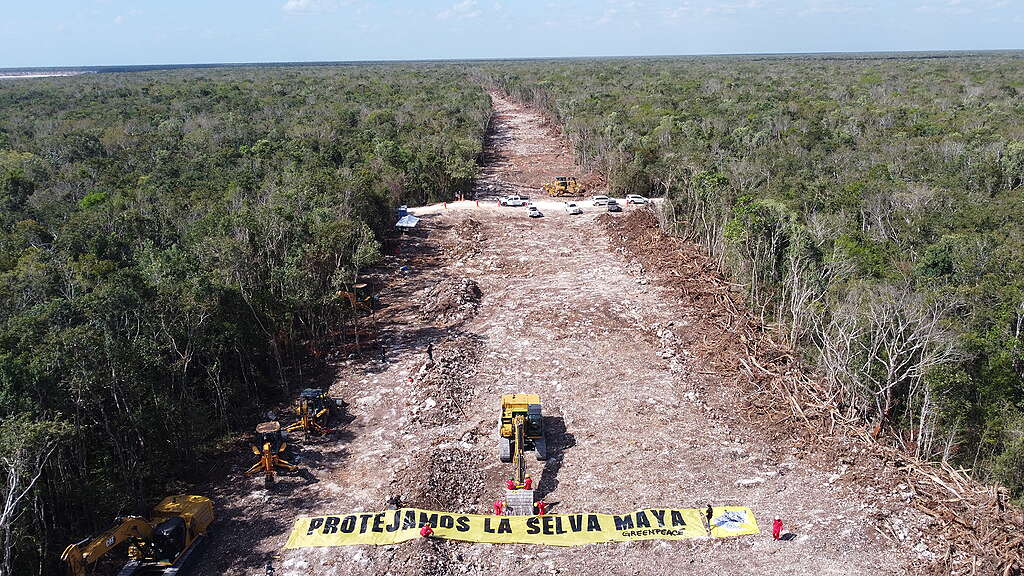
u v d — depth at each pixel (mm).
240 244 42562
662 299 50219
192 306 34500
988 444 30672
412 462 31906
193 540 26344
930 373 30953
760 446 33094
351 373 41812
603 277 55906
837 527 27234
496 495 30281
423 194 82500
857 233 47781
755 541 26719
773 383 38000
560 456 32938
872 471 30141
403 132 104375
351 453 33656
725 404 36750
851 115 98125
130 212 55812
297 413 36406
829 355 35969
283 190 61500
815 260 44594
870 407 34562
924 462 30547
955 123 87000
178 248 47656
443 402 37125
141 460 29875
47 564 24281
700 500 29422
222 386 36344
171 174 75062
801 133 83375
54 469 26000
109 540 23766
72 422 27094
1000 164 61812
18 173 72062
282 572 25516
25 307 36469
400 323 49125
